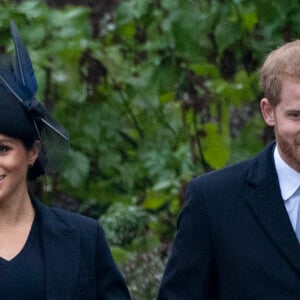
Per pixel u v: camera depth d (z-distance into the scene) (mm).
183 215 15828
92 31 24188
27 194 15227
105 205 25438
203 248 15695
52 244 15125
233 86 22406
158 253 23000
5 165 14852
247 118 23922
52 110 22500
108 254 15547
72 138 23266
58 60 22688
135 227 23672
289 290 15250
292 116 14930
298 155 15039
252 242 15461
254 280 15383
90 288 15281
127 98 23453
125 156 24031
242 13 22031
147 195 23578
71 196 24688
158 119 23688
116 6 24688
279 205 15492
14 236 15062
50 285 14914
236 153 22688
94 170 23859
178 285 15805
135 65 23500
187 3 22156
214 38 22203
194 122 23000
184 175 23359
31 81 15172
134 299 22031
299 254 15312
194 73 22859
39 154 15281
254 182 15633
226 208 15633
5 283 14766
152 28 22766
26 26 22219
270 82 15039
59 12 22500
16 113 14875
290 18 21516
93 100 23297
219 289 15664
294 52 14930
